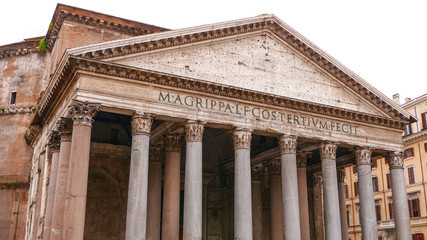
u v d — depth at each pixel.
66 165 22.86
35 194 30.80
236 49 26.33
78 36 32.16
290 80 27.58
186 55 24.64
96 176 31.12
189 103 23.86
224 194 37.16
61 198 22.36
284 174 25.95
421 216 44.22
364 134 29.56
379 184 50.12
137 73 22.38
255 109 25.84
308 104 27.11
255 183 34.88
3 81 37.91
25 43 38.12
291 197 25.45
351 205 53.97
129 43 22.48
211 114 24.28
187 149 23.50
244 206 23.88
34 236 29.08
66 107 23.00
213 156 38.06
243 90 25.02
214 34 25.48
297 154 31.14
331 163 27.56
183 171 35.34
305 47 28.28
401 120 31.05
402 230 29.30
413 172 46.03
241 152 24.72
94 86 21.61
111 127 32.41
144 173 21.69
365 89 29.73
